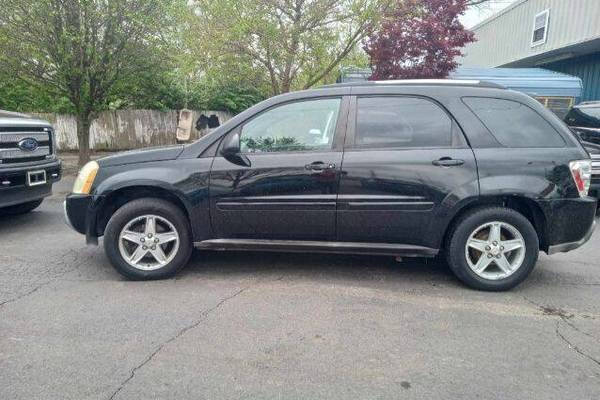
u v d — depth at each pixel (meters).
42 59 8.90
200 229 4.25
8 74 9.30
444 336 3.28
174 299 3.86
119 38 9.07
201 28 9.16
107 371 2.80
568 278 4.46
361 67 10.21
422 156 3.98
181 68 9.76
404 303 3.83
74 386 2.65
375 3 8.97
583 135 8.13
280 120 4.21
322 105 4.19
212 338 3.21
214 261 4.84
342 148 4.08
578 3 12.68
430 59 10.96
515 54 16.23
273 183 4.10
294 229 4.19
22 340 3.15
